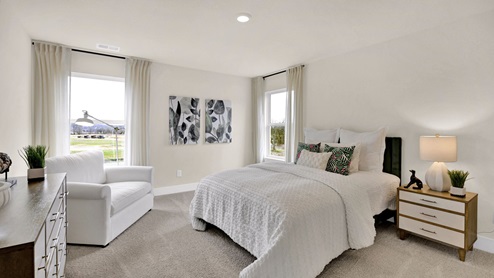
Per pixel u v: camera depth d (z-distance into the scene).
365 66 3.27
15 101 2.44
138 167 3.34
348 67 3.46
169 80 4.18
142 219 3.04
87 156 3.01
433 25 2.59
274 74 4.77
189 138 4.41
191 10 2.28
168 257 2.17
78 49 3.38
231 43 3.13
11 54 2.30
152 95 4.02
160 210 3.38
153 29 2.71
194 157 4.52
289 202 1.85
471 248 2.26
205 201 2.61
